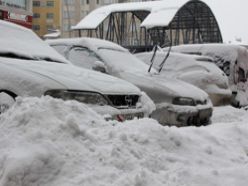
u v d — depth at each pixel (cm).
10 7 1891
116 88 556
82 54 797
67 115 388
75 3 6975
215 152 447
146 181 324
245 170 388
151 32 2841
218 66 1145
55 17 6969
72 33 6938
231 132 561
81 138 364
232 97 1124
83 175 322
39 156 323
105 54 788
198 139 472
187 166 386
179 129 497
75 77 532
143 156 373
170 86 765
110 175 327
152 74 818
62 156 335
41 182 316
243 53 1163
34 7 7000
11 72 488
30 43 642
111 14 3109
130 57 852
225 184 359
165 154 396
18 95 470
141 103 603
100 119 426
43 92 465
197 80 966
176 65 993
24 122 362
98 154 350
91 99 509
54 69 537
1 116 385
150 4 2817
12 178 311
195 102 765
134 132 411
